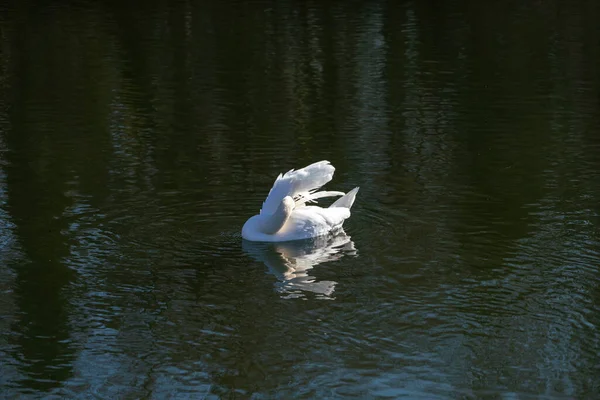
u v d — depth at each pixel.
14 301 10.73
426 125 19.62
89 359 9.45
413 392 8.77
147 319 10.34
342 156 17.25
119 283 11.31
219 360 9.41
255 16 35.03
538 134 18.86
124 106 21.41
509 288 11.15
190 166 16.53
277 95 22.52
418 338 9.88
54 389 8.86
